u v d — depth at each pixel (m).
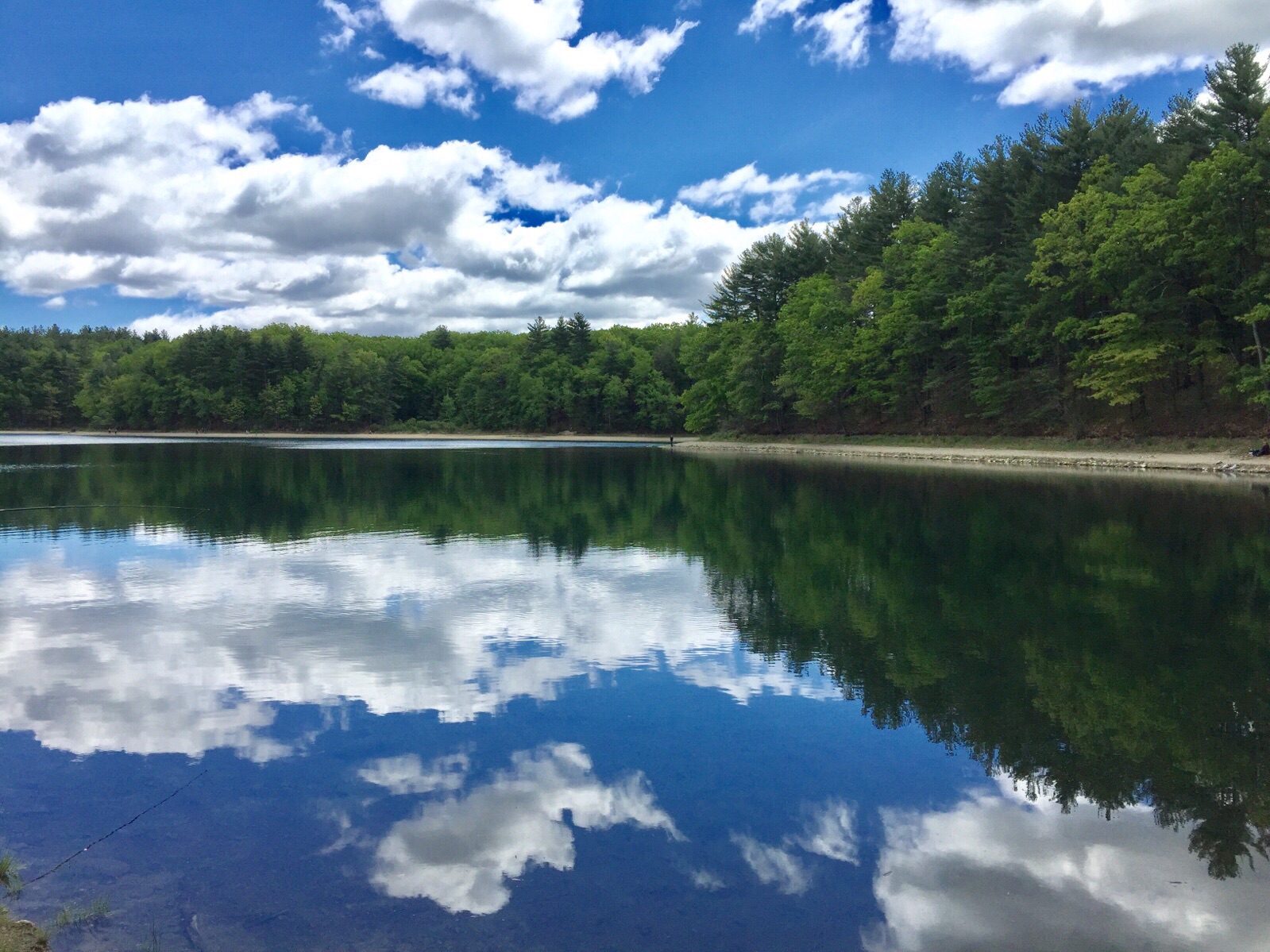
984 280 53.31
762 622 12.67
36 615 13.12
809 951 4.95
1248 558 16.64
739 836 6.38
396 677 10.09
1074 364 46.50
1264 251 37.78
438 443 98.00
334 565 17.55
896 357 61.50
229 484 36.53
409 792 7.05
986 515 23.91
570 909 5.41
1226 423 42.09
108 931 5.14
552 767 7.58
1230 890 5.67
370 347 151.25
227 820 6.57
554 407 118.50
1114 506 24.94
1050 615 12.74
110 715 8.82
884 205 69.19
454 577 16.22
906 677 10.01
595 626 12.48
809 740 8.19
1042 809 6.84
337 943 5.02
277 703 9.23
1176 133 45.03
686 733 8.37
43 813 6.66
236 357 127.31
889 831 6.48
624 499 30.73
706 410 88.38
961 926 5.27
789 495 31.25
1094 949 5.01
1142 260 42.09
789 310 74.12
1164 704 9.06
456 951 4.96
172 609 13.58
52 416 134.88
